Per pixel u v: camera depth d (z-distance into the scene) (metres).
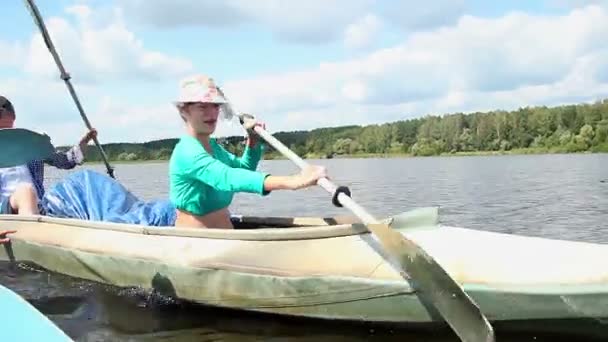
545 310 2.89
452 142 55.78
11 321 2.17
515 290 2.91
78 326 3.60
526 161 32.28
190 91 3.98
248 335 3.38
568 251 3.09
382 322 3.27
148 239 4.12
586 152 49.16
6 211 5.48
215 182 3.84
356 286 3.26
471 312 2.84
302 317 3.50
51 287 4.41
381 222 3.29
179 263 3.83
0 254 5.14
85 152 6.46
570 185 13.34
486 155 54.22
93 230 4.51
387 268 3.23
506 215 8.34
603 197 10.35
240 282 3.60
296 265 3.45
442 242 3.32
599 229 6.97
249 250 3.65
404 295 3.15
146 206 4.91
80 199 5.32
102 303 4.04
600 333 2.90
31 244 4.83
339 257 3.39
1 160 4.95
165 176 23.53
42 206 5.41
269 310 3.57
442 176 18.72
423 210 3.54
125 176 23.84
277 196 12.14
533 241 3.24
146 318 3.72
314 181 3.51
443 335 3.20
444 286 2.93
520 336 3.04
